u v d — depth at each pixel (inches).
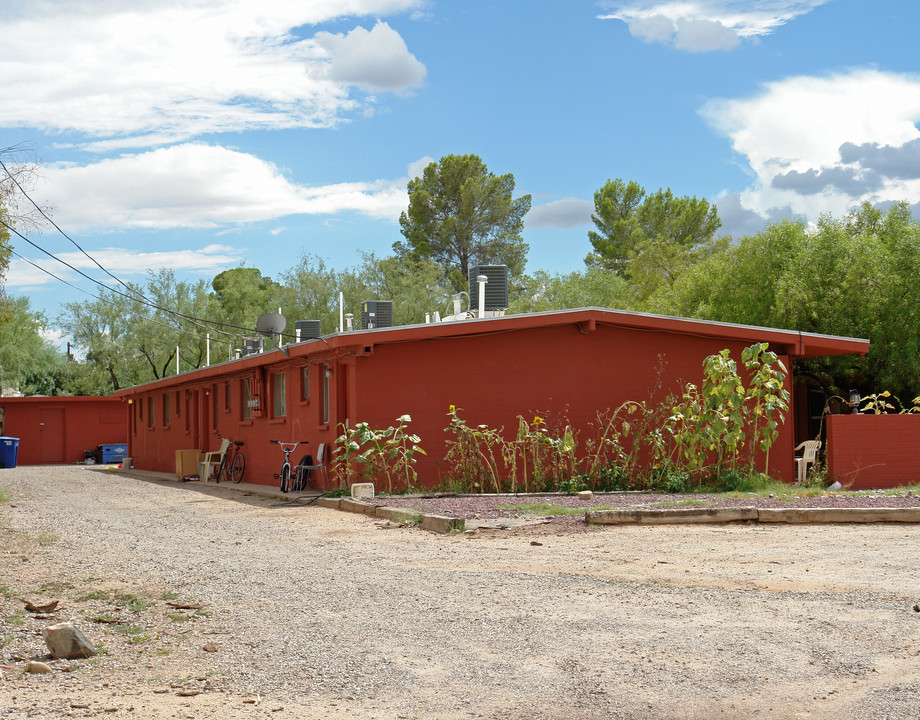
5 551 384.8
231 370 890.1
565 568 325.7
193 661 211.6
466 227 2171.5
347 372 657.0
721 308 997.2
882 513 430.9
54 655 215.2
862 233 940.0
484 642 223.9
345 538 422.0
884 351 860.6
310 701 183.2
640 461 657.6
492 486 613.9
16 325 1875.0
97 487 847.1
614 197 2271.2
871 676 191.8
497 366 651.5
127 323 1872.5
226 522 502.6
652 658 207.6
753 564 326.0
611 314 654.5
